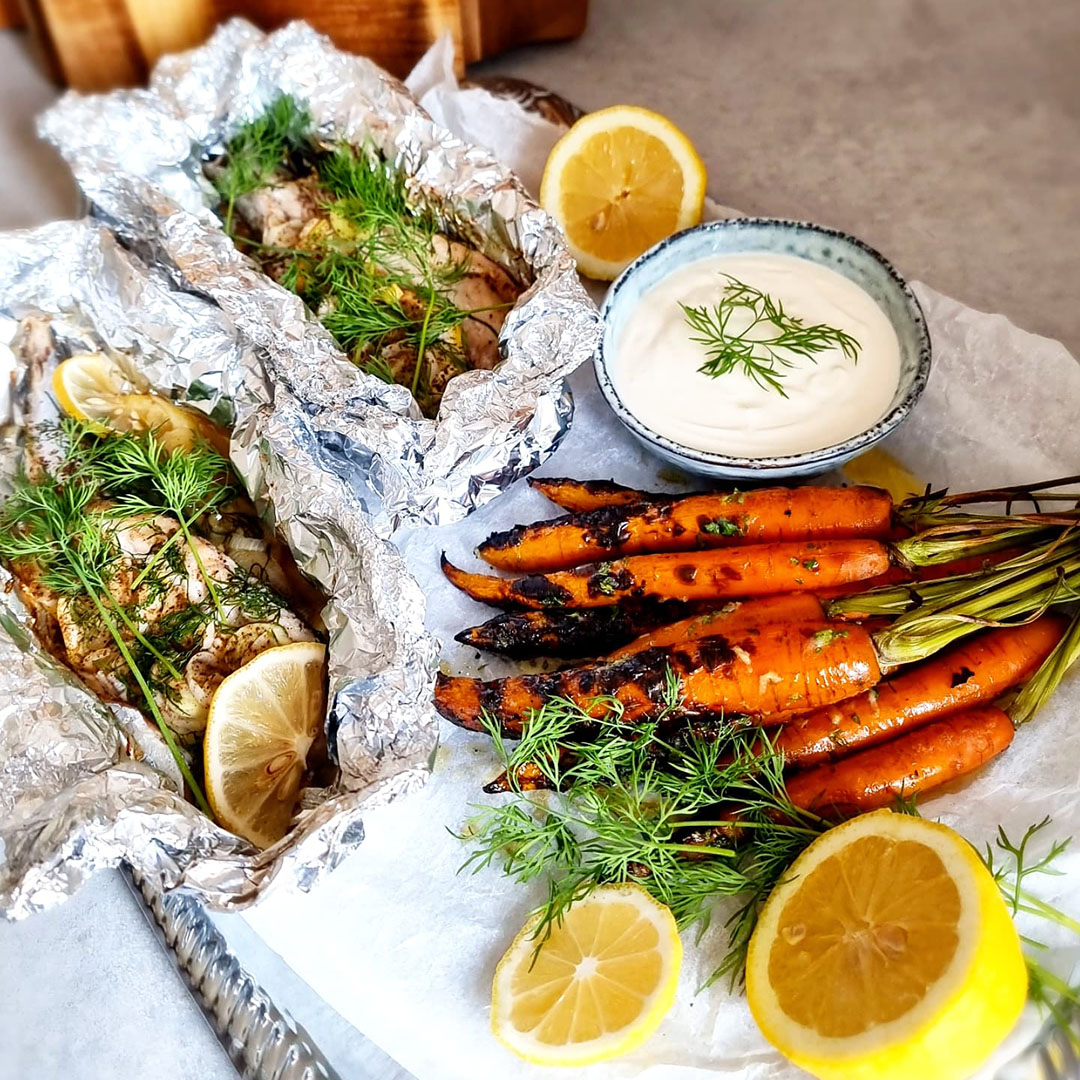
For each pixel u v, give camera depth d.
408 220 0.45
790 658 0.34
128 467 0.38
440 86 0.51
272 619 0.36
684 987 0.32
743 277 0.43
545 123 0.50
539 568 0.40
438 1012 0.32
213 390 0.40
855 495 0.38
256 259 0.46
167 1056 0.33
